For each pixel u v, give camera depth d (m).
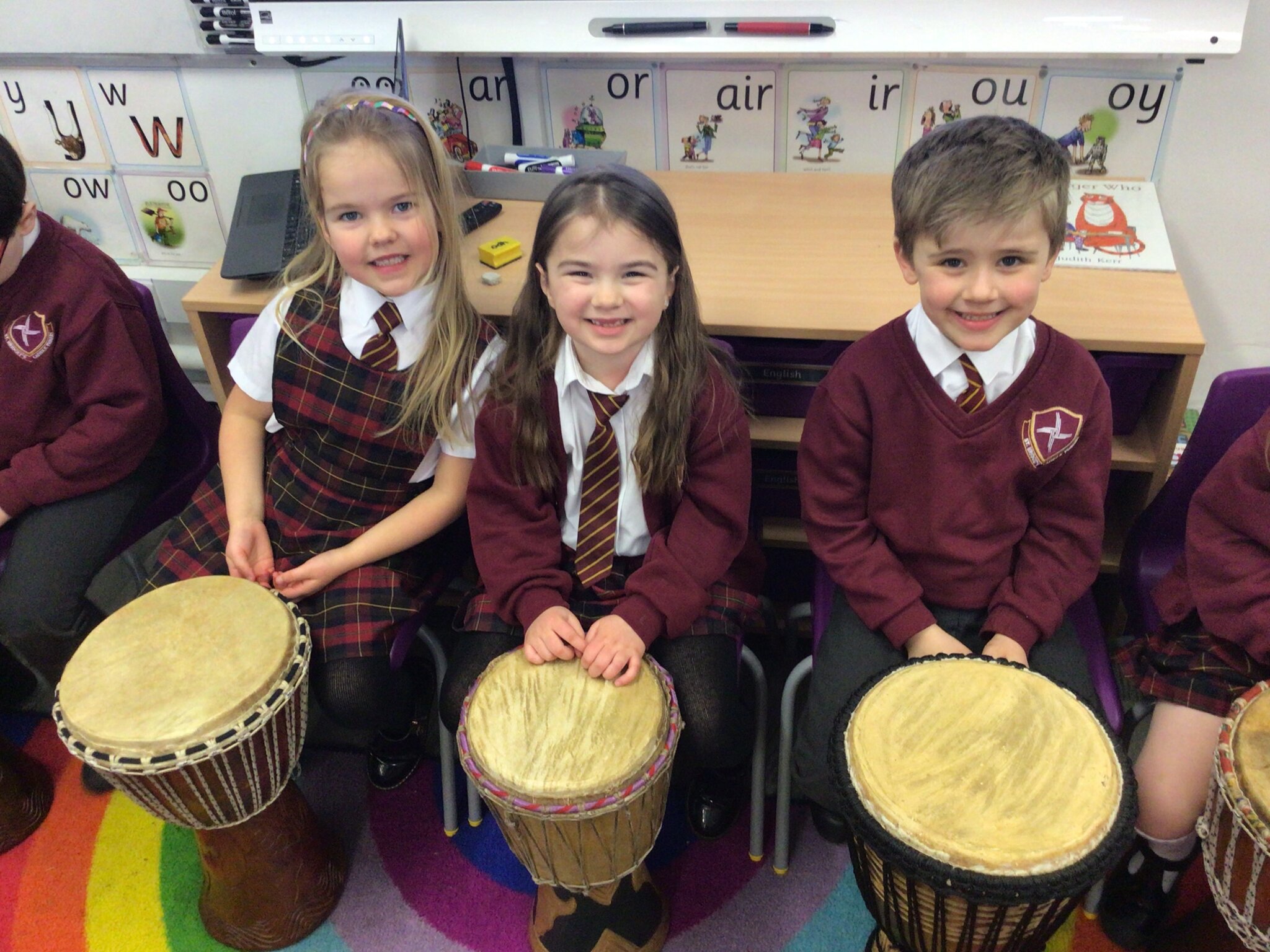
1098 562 1.21
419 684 1.54
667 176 1.74
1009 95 1.59
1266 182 1.60
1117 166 1.63
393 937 1.33
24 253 1.34
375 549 1.31
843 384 1.20
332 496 1.36
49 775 1.54
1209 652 1.15
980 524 1.19
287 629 1.15
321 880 1.34
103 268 1.41
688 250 1.47
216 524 1.40
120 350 1.40
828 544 1.24
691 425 1.22
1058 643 1.19
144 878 1.41
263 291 1.45
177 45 1.79
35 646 1.40
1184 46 1.37
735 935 1.31
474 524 1.28
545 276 1.13
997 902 0.82
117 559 1.86
